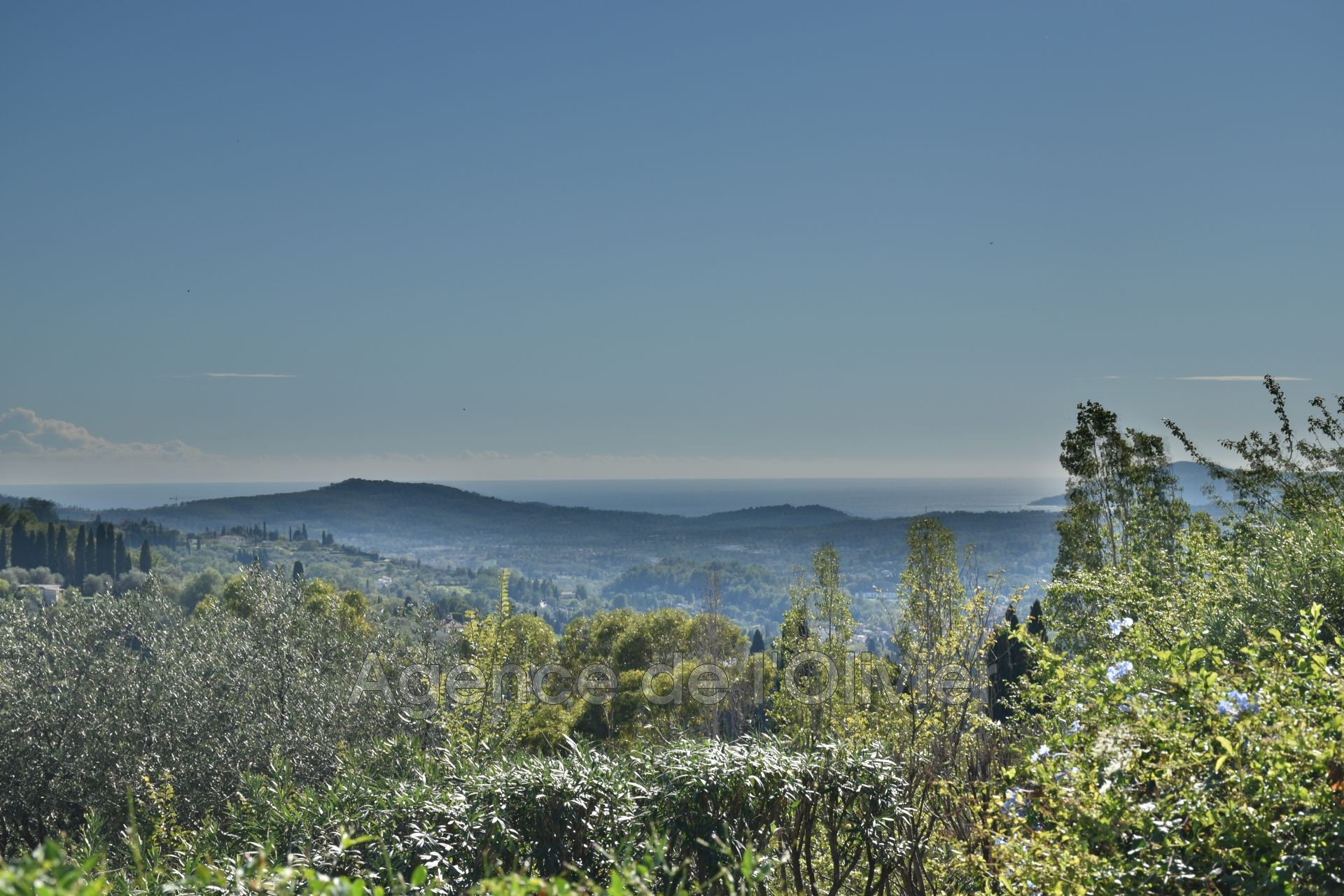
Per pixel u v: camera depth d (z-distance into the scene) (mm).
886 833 6145
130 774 17297
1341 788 2887
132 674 19219
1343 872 2686
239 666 20094
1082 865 3117
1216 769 3131
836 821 6344
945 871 5848
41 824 17062
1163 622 7145
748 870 2920
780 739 6676
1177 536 10273
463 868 5301
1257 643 4117
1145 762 3307
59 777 17250
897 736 10594
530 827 5691
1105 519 19406
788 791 5891
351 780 6238
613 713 29062
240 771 16828
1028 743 5293
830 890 6488
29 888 1692
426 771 6375
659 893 5039
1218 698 3443
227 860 4953
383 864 5086
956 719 10055
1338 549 6379
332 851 5227
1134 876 2977
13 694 17781
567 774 5898
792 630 15719
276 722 18297
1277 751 3025
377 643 21766
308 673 19984
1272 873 2730
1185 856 2988
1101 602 8297
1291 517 8859
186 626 21422
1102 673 4145
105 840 11766
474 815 5535
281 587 22297
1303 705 3338
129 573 126500
